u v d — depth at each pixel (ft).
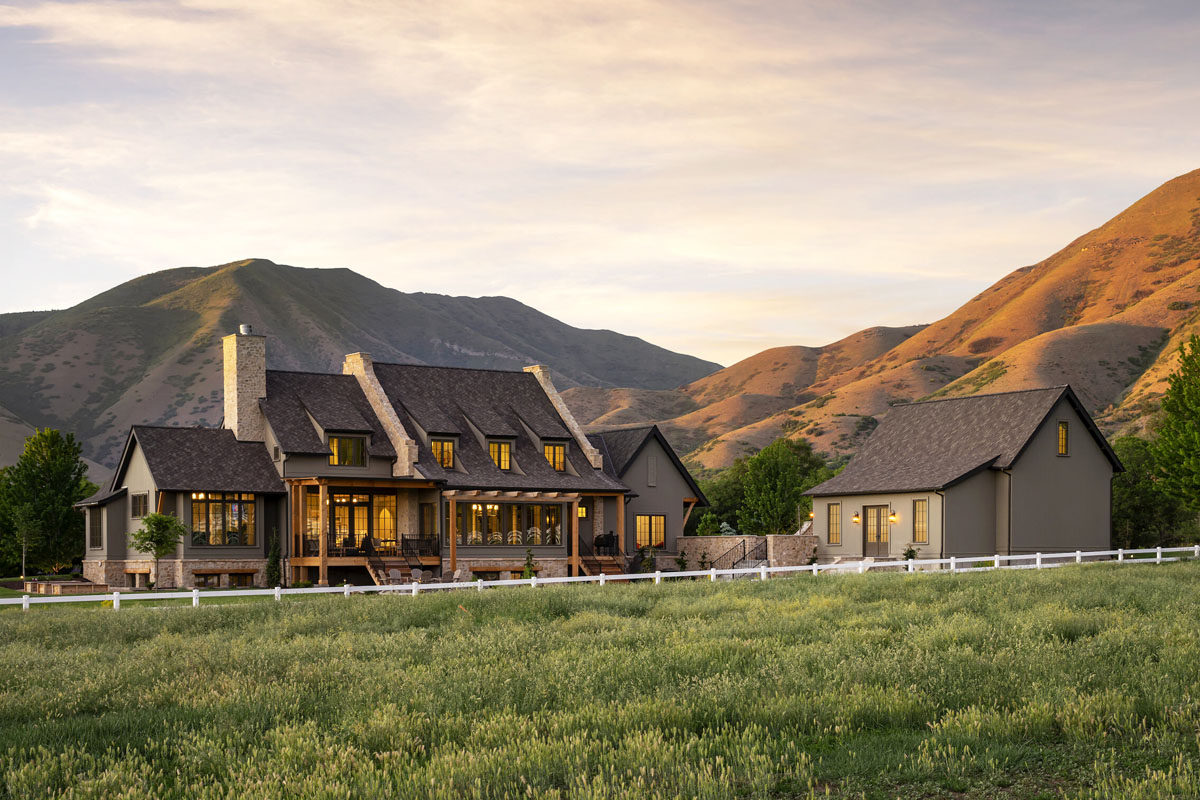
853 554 156.04
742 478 245.86
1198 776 28.84
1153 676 40.68
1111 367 640.58
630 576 115.34
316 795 27.86
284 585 141.38
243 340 150.30
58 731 36.55
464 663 49.96
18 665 52.44
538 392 178.50
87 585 134.51
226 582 140.77
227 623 75.87
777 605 76.13
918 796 29.37
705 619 70.74
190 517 138.72
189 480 138.31
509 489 154.40
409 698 40.50
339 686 44.16
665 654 49.85
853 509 156.56
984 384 648.38
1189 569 106.63
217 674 47.62
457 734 35.63
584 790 27.63
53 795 29.04
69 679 47.60
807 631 60.13
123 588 140.46
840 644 51.96
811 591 88.99
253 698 41.06
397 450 151.84
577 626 66.08
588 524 168.25
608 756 31.35
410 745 33.88
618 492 163.43
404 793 28.32
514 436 162.09
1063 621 58.18
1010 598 75.97
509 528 156.66
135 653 56.80
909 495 148.56
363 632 67.97
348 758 31.91
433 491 150.00
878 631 56.85
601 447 180.24
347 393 158.61
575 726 35.81
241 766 31.42
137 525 143.54
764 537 159.74
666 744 32.60
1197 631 53.62
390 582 139.03
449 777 29.09
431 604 83.25
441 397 165.58
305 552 142.31
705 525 213.46
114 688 45.29
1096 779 29.43
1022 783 30.04
